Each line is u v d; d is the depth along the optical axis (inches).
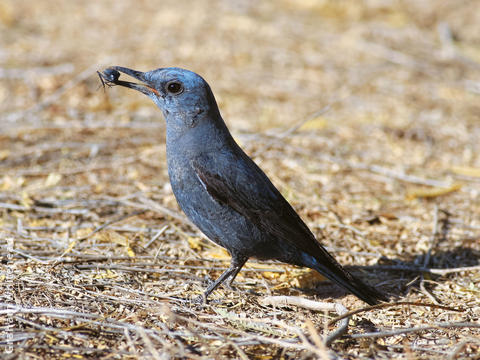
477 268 370.0
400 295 357.7
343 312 311.9
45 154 525.3
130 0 925.2
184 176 335.0
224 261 384.8
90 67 688.4
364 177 518.3
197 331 297.7
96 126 582.6
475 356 281.6
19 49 733.3
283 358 278.4
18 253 365.1
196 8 890.7
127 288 337.7
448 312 333.7
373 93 674.8
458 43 810.2
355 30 836.6
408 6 934.4
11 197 448.5
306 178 509.7
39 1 906.1
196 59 727.7
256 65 725.9
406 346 288.7
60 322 295.9
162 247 393.7
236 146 349.1
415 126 609.0
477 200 485.7
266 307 333.7
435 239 424.5
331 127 600.4
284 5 922.7
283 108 629.6
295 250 344.8
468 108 650.8
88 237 396.5
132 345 269.7
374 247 412.5
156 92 336.2
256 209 333.7
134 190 475.2
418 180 510.9
